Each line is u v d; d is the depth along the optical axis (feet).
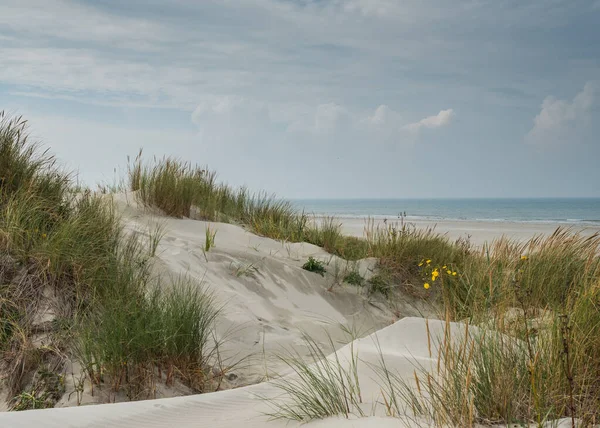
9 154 22.12
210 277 23.97
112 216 23.68
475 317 14.79
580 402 9.67
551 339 11.16
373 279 28.89
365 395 11.91
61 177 23.61
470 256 31.37
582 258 25.57
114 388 14.53
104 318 16.12
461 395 10.10
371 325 25.61
